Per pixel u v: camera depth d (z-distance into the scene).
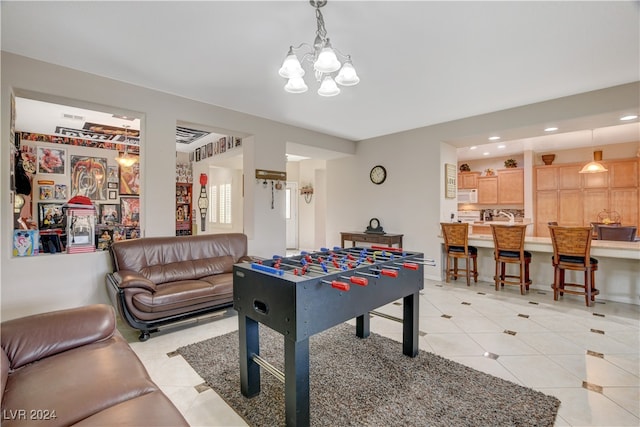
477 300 3.99
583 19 2.24
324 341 2.79
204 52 2.71
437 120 4.84
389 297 2.25
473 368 2.32
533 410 1.83
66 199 5.99
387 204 5.80
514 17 2.22
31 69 2.78
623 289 3.93
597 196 6.79
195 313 3.07
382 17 2.21
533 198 7.43
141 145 3.52
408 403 1.90
